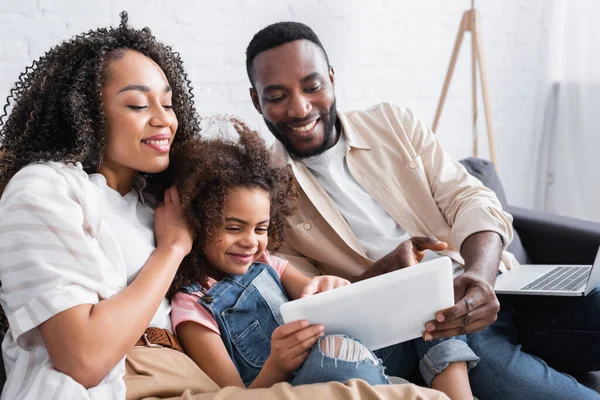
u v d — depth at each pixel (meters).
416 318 1.12
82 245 1.00
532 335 1.55
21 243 0.96
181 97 1.29
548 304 1.53
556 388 1.32
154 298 1.03
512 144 3.17
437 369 1.23
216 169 1.20
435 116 2.71
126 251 1.11
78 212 1.03
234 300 1.24
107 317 0.96
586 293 1.40
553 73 3.18
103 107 1.12
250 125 2.41
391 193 1.67
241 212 1.21
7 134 1.15
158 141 1.15
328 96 1.62
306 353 1.05
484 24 2.97
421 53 2.80
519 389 1.33
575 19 3.07
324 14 2.51
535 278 1.55
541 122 3.22
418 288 1.05
